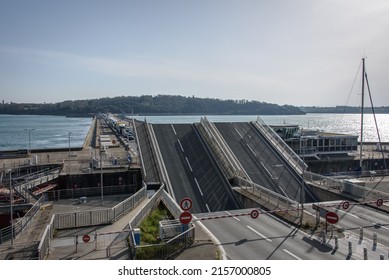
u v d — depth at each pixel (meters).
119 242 23.16
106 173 50.75
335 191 41.56
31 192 41.66
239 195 42.19
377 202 32.62
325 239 25.62
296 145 69.50
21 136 176.38
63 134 189.50
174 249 21.89
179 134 61.34
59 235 25.66
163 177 46.94
